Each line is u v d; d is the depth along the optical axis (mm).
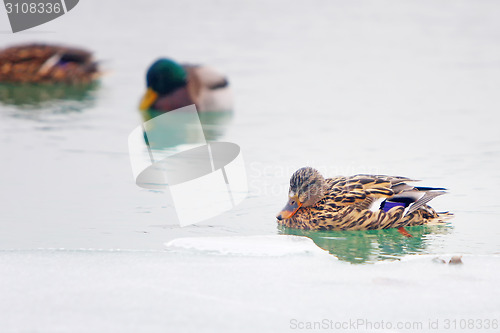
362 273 9406
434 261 9938
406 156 16156
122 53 28375
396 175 14750
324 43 30250
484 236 11609
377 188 12820
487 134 18016
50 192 13734
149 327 7457
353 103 21609
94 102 23047
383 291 8703
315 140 17703
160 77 22672
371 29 33000
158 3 38156
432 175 14750
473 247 11070
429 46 29688
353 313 8000
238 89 23672
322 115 20281
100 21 33688
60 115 20875
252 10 37062
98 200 13297
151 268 9414
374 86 23719
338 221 12391
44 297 8266
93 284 8727
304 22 34469
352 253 10781
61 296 8297
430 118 19719
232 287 8727
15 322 7543
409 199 12492
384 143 17281
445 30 32656
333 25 33812
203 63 26828
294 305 8188
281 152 16688
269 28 32938
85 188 14047
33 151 16750
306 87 23750
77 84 26047
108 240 11070
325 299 8406
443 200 13344
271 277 9141
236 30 32469
